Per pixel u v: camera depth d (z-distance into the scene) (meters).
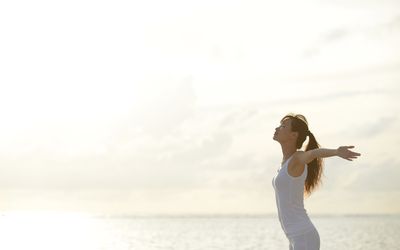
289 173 5.36
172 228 90.81
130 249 35.81
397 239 46.69
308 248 5.38
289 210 5.42
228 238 49.69
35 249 38.03
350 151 5.07
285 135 5.54
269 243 41.38
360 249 35.31
